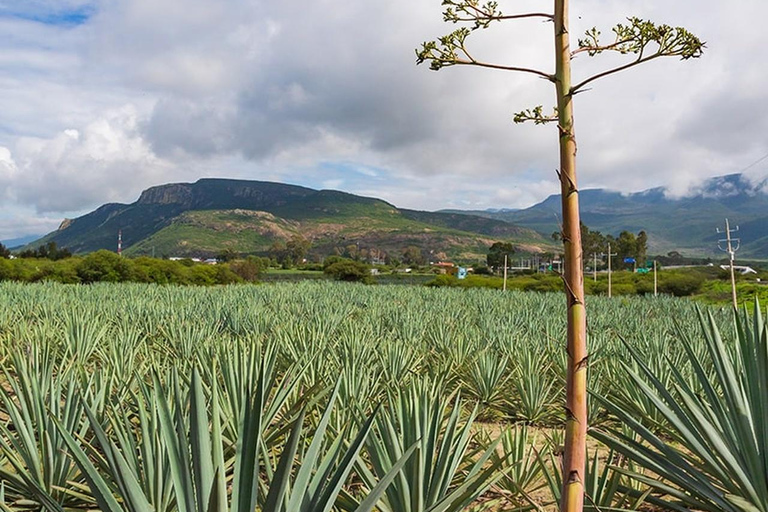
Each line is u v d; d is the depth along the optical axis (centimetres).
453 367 871
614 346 1028
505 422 741
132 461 324
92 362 956
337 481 224
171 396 491
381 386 679
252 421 200
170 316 1433
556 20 192
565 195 190
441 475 338
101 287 3025
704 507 347
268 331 1273
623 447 361
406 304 2353
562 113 190
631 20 188
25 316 1549
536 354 895
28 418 431
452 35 196
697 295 4797
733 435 349
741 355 353
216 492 184
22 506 404
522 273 9188
